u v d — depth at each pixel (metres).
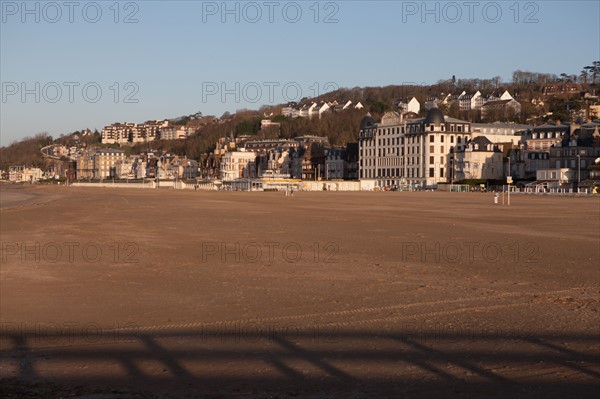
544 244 39.38
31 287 25.55
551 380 14.11
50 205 90.38
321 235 45.16
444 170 198.38
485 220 60.19
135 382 14.49
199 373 15.05
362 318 20.02
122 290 24.88
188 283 26.22
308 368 15.26
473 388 13.70
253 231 48.19
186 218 62.28
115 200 108.56
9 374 15.12
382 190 190.88
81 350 17.09
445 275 27.73
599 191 143.50
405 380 14.27
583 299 22.52
